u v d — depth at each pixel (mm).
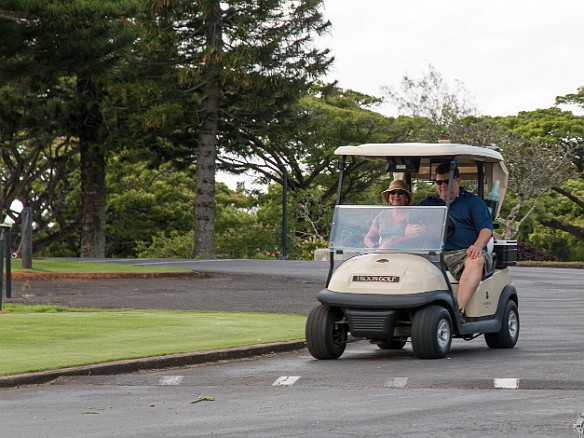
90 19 45000
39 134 75438
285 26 71750
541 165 78250
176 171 90438
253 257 80688
